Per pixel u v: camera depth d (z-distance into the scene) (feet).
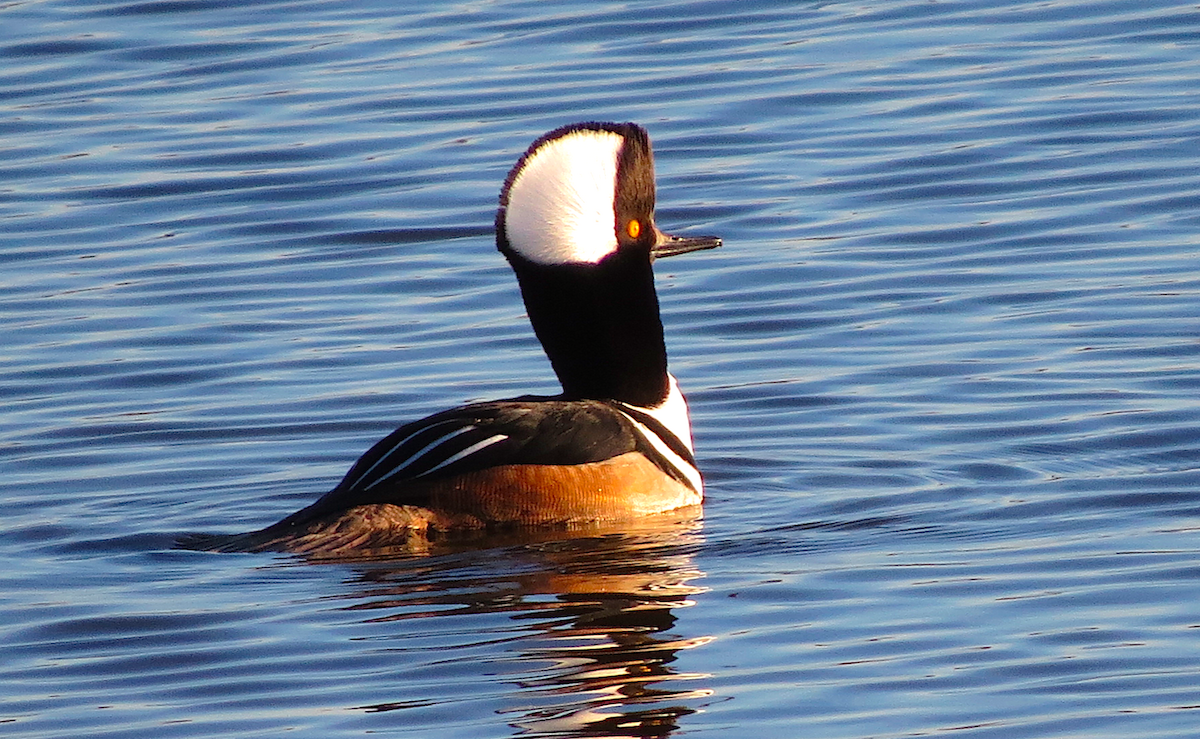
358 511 38.04
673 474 40.68
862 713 29.66
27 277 57.72
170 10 81.87
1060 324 50.85
